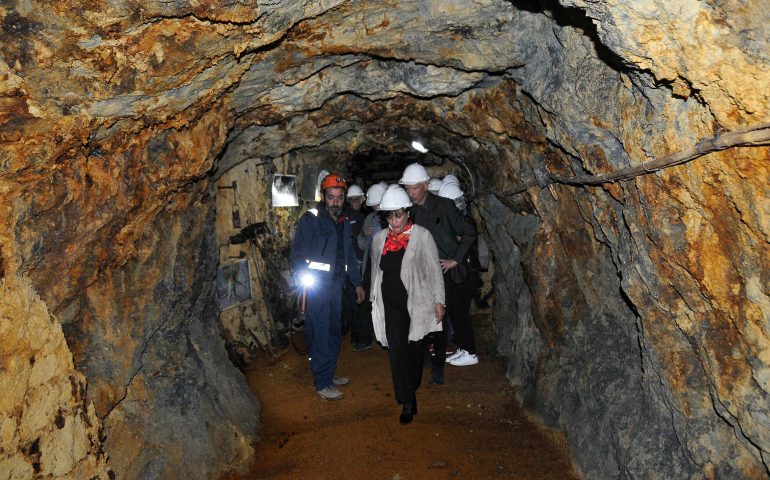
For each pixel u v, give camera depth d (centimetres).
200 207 384
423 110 481
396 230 422
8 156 194
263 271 620
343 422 442
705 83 171
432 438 407
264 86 362
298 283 478
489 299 758
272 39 264
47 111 198
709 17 153
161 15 205
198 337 434
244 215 588
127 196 276
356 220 630
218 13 216
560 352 435
